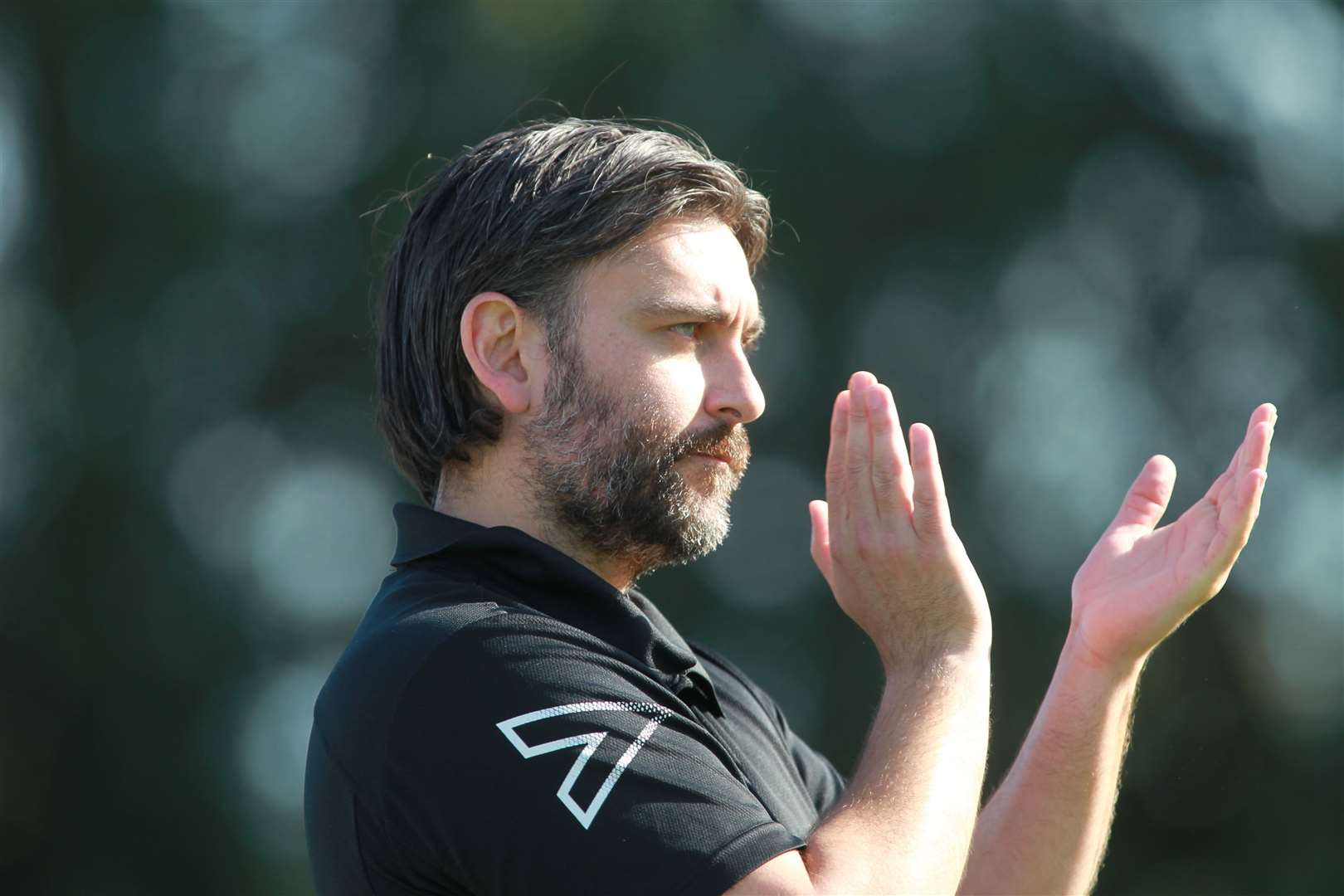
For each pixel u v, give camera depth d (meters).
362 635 8.31
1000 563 54.53
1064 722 9.09
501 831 7.38
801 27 58.31
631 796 7.38
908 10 59.03
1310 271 58.56
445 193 9.12
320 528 57.09
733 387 8.70
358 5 59.84
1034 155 58.19
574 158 8.80
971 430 56.66
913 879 7.34
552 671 7.69
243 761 53.56
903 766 7.80
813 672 53.78
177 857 52.16
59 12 58.66
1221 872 48.44
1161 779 48.91
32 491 55.38
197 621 53.44
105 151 58.38
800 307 56.75
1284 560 54.19
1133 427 58.12
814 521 9.69
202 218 57.97
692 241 8.71
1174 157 59.78
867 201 56.88
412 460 9.24
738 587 55.09
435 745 7.56
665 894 7.16
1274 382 57.81
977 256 57.50
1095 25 59.56
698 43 55.47
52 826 52.75
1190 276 59.25
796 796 9.12
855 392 8.72
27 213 59.06
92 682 53.25
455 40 57.44
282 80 60.19
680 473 8.58
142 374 56.59
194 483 56.50
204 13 60.72
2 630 53.59
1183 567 8.95
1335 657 51.31
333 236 58.56
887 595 8.54
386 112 58.88
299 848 53.06
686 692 8.41
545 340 8.68
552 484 8.64
